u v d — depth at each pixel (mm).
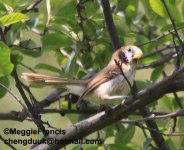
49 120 15656
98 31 10992
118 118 9883
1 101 15922
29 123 15625
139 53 10930
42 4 13367
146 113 10703
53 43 10625
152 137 10688
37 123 9773
